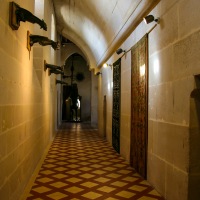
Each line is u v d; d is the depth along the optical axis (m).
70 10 12.78
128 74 8.20
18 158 4.54
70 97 26.06
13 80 4.07
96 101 22.00
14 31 4.09
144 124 6.22
